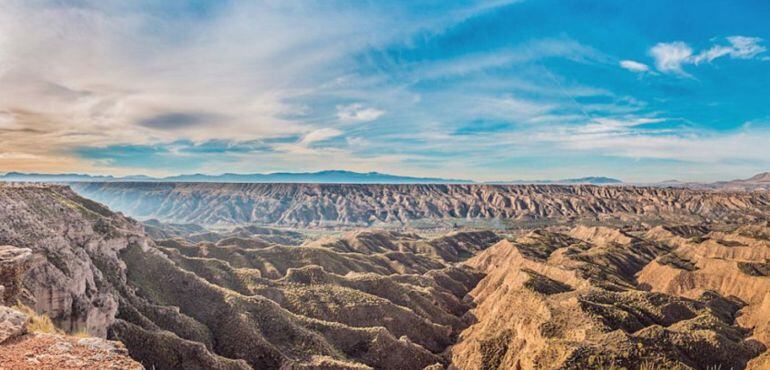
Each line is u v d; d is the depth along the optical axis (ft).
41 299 158.92
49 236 187.11
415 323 317.42
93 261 230.07
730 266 412.36
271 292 314.14
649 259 543.80
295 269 361.30
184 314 239.30
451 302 401.08
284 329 249.14
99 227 258.37
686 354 217.36
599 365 184.03
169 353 186.50
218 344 230.89
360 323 303.89
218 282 315.78
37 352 70.44
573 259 492.54
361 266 496.23
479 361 253.03
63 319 164.45
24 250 112.88
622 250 559.38
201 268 323.98
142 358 181.27
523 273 354.74
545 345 208.44
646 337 221.87
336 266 456.86
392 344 265.95
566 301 268.82
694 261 504.02
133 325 192.03
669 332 229.86
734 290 387.75
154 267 269.03
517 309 286.05
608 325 238.68
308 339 244.42
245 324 238.89
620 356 189.16
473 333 310.24
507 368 238.68
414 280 446.19
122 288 227.40
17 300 104.88
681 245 596.29
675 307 293.64
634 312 275.80
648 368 183.32
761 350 230.48
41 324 90.07
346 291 333.83
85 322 169.07
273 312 260.21
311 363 221.25
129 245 274.36
